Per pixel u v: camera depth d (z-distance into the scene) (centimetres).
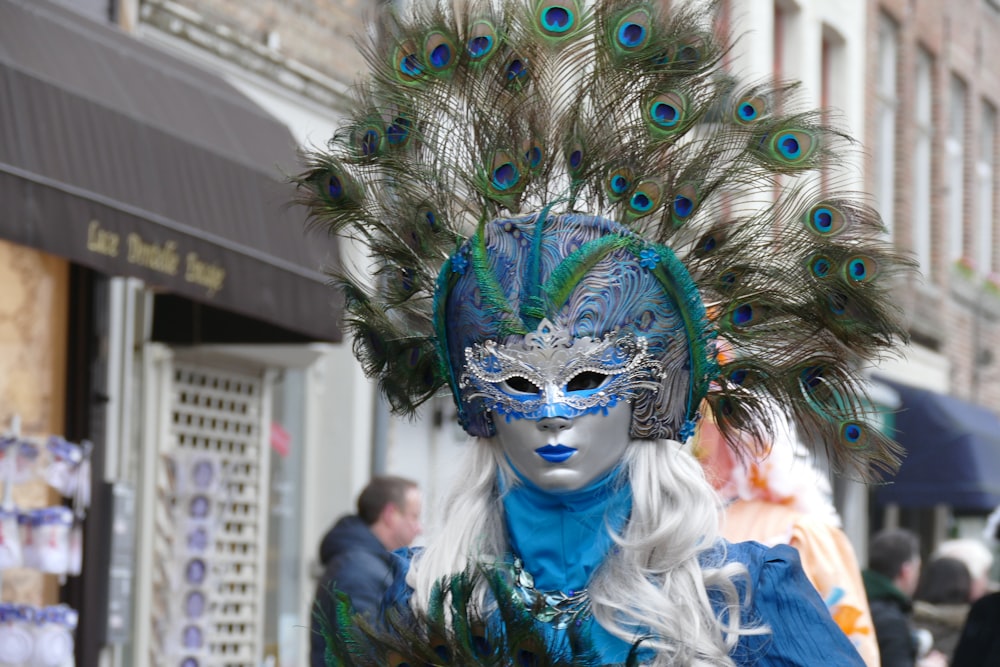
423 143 360
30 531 713
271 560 1127
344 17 1168
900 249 346
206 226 782
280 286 820
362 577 645
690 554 326
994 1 2269
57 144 705
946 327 2047
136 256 737
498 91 356
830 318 346
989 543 1692
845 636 331
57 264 854
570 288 325
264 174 834
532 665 312
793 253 347
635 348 327
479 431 340
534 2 358
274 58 1075
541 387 322
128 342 936
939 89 2044
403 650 323
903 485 1738
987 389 2214
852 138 353
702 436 450
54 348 854
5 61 693
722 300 348
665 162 348
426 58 360
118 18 915
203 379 1028
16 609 705
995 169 2303
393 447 1216
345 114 374
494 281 330
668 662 318
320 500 1165
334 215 368
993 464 1758
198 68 891
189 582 980
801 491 454
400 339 364
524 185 350
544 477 324
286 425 1145
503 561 341
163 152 770
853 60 1609
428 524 365
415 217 359
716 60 354
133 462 962
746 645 326
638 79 352
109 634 871
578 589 332
